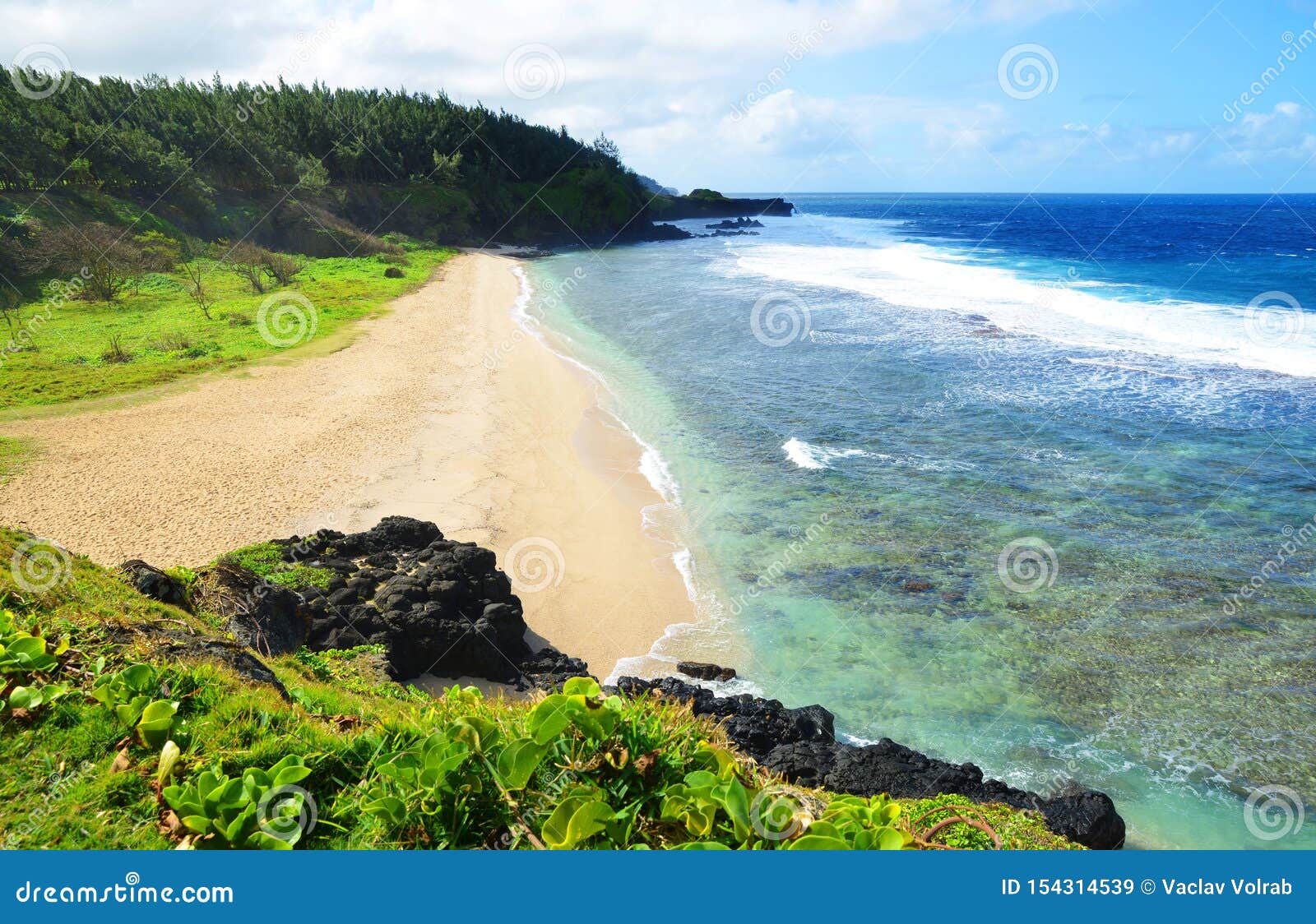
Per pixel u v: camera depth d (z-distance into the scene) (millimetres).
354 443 21547
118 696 4816
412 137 92562
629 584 14984
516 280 59719
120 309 39781
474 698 4660
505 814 3623
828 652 12781
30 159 51312
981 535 16391
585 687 4070
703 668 12266
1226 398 24312
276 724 4965
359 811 3924
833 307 41906
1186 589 14094
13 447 20172
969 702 11469
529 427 23656
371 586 12805
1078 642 12750
